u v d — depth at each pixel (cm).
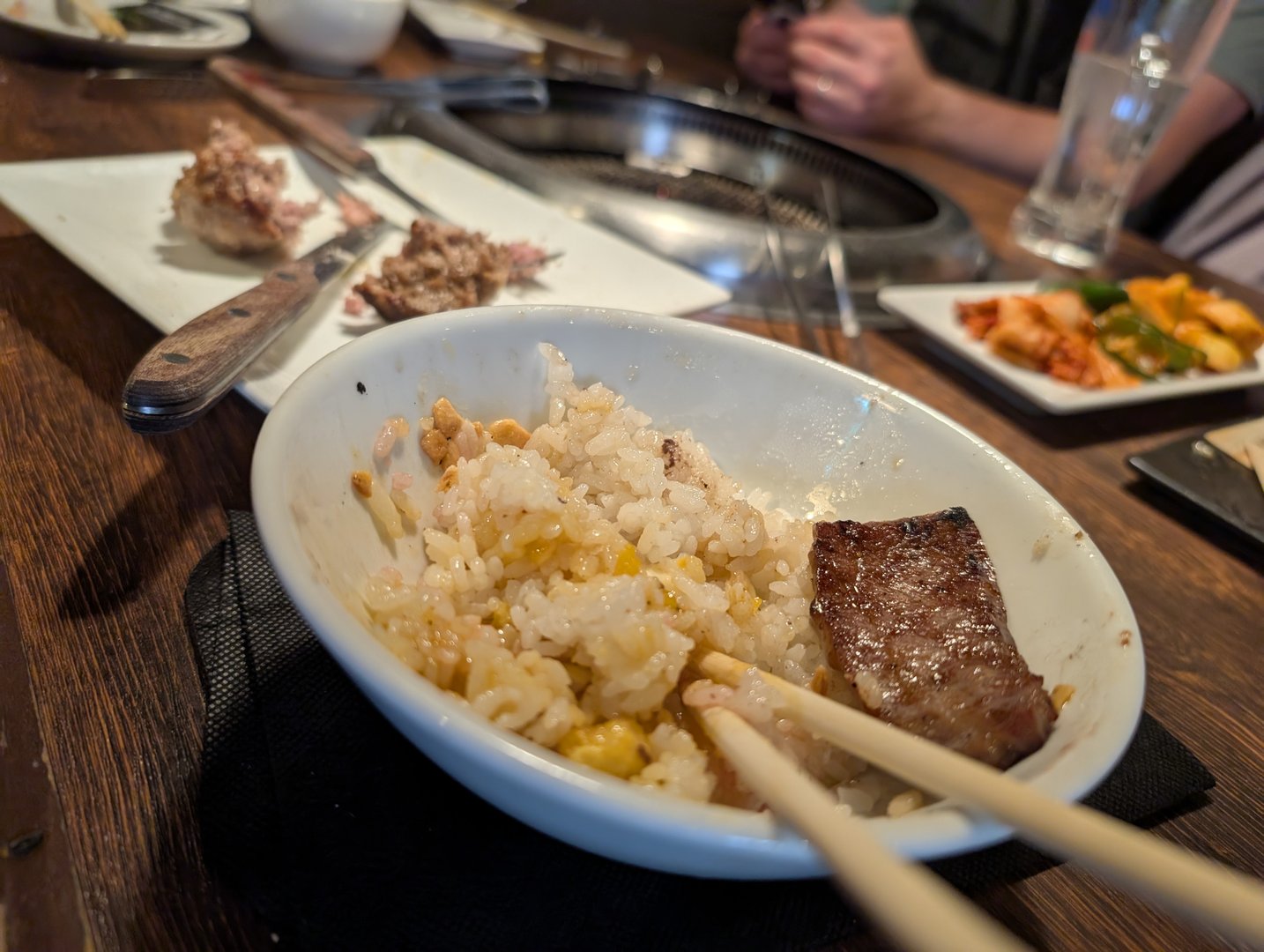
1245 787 64
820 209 201
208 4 208
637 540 65
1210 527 100
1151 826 59
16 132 129
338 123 153
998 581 65
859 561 63
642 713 53
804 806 38
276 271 83
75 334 86
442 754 42
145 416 59
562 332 73
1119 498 103
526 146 201
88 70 162
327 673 56
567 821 40
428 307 92
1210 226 245
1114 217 180
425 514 65
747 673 53
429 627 53
